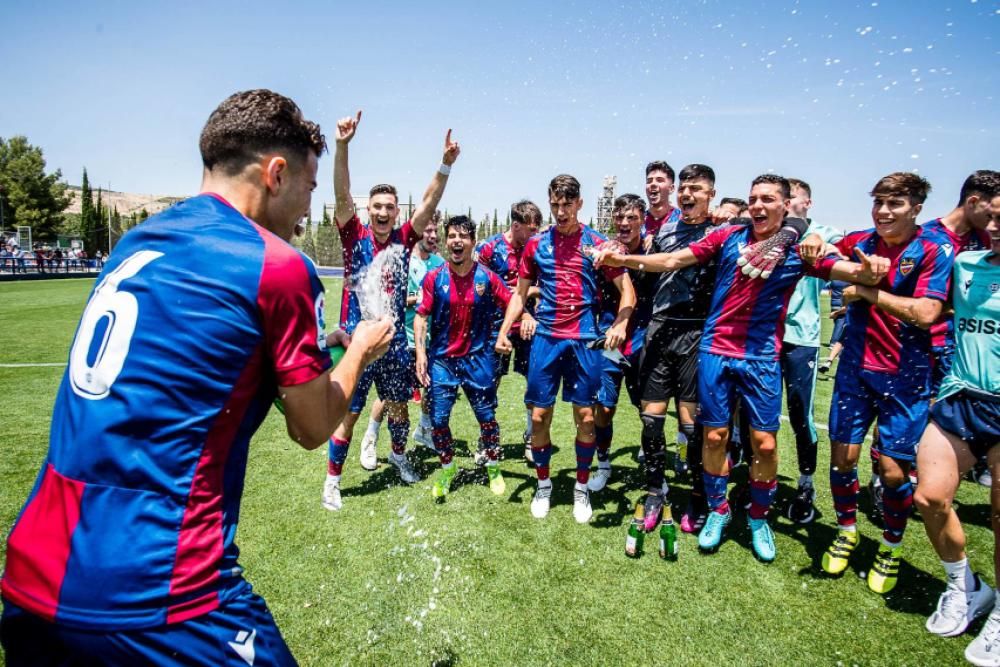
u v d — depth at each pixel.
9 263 31.20
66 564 1.05
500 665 2.20
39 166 52.09
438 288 3.69
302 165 1.39
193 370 1.10
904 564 2.99
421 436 4.94
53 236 53.25
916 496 2.47
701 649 2.30
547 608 2.56
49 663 1.15
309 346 1.21
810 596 2.69
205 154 1.35
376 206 3.67
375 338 1.51
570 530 3.33
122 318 1.11
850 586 2.78
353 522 3.38
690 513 3.40
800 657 2.27
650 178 4.09
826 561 2.90
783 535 3.32
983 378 2.35
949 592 2.47
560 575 2.83
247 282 1.14
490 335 3.83
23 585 1.08
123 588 1.05
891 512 2.71
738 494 3.87
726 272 3.00
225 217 1.23
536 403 3.48
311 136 1.41
